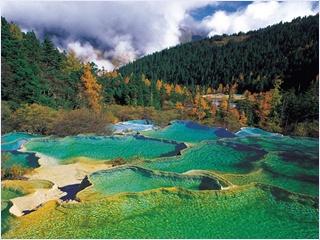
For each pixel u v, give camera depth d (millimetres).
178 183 15117
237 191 12773
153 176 15609
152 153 22375
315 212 11617
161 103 63031
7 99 33406
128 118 44281
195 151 20641
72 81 48312
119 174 15938
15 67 34875
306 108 44406
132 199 12148
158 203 12062
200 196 12430
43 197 14383
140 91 57469
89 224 10648
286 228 10789
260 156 19812
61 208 11578
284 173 16812
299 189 14891
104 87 57562
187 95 72312
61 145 23875
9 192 14516
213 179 14680
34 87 35406
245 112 51000
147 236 10062
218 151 21109
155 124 41219
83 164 20266
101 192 13969
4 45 34812
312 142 24453
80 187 15492
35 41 52344
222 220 11172
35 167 19453
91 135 26328
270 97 50688
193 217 11273
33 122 30594
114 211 11430
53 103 38000
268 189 12953
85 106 44125
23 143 24859
